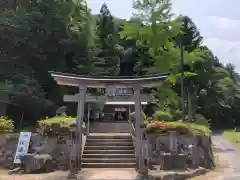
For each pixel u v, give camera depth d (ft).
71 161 41.52
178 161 43.70
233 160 60.90
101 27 148.25
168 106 84.89
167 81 83.97
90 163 45.52
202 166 49.57
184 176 40.70
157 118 71.51
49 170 44.09
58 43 103.91
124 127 72.74
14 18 90.22
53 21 101.24
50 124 47.60
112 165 45.27
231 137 101.81
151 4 86.12
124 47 149.07
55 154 46.47
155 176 38.40
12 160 47.01
